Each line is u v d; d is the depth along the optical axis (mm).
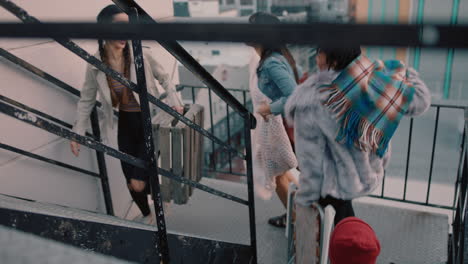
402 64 2281
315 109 2291
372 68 2221
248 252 2682
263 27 465
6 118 2578
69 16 2953
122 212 3721
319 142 2348
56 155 2971
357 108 2213
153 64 3117
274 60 2967
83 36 573
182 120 1807
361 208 3881
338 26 418
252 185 2533
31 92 2732
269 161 3244
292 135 3186
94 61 1391
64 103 2998
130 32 550
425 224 3646
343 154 2312
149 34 537
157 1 3906
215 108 14477
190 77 12844
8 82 2572
